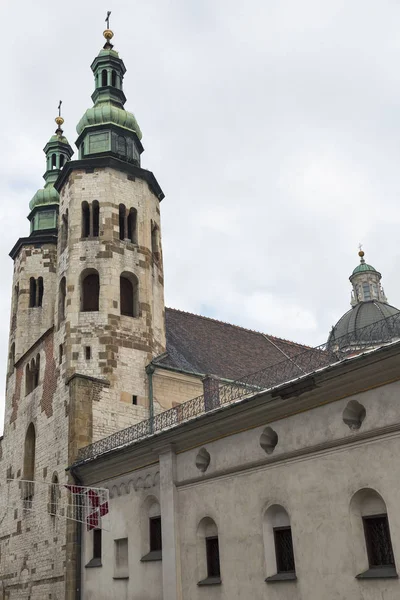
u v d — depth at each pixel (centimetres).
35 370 4172
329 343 2195
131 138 4341
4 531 4009
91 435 3369
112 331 3691
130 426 3180
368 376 1852
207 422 2355
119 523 2800
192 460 2459
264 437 2184
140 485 2727
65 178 4200
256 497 2152
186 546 2391
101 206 3991
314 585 1892
